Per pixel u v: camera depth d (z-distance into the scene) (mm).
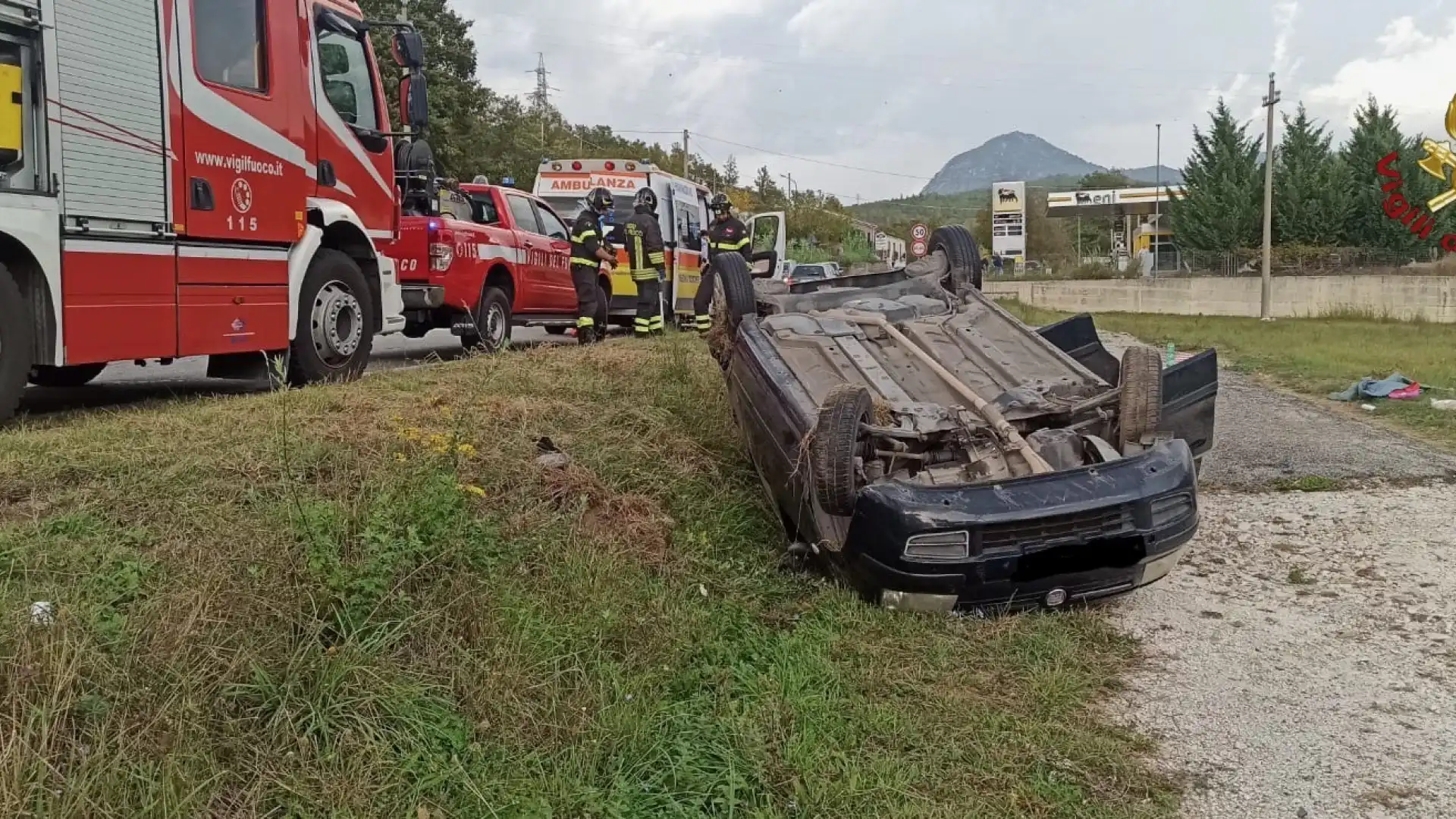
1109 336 19766
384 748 2838
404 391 6246
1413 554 5559
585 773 2953
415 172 9516
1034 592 4266
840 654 3963
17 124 5133
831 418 4398
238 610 3150
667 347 9344
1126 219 65375
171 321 5973
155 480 4109
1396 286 33438
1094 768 3270
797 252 46906
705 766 3076
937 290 6711
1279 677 4012
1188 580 5207
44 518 3729
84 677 2689
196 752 2615
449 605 3541
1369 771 3289
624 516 4977
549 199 15547
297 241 6996
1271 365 13797
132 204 5711
